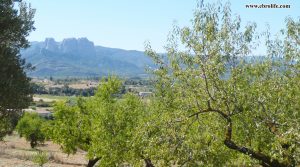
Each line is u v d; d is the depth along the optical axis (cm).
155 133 1418
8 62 1786
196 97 1358
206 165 1364
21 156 4344
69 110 3688
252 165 1458
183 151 1347
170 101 1464
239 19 1374
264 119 1316
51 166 3903
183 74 1365
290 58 1524
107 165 2586
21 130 6794
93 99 3566
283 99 1377
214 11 1375
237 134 1465
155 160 1428
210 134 1344
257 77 1428
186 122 1378
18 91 1825
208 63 1323
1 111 1828
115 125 2633
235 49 1373
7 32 1845
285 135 1174
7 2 1858
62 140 3650
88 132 3350
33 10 1970
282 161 1252
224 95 1316
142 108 2608
